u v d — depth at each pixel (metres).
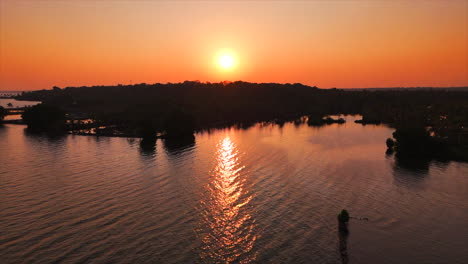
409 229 66.00
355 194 85.00
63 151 140.00
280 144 156.88
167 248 59.00
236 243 60.88
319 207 76.75
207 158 126.50
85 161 120.88
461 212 73.69
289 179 98.25
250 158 126.38
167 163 118.12
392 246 59.75
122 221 69.25
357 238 62.47
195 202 80.00
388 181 95.62
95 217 71.00
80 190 87.56
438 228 66.38
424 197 82.75
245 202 80.06
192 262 54.84
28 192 85.94
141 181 95.88
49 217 70.69
